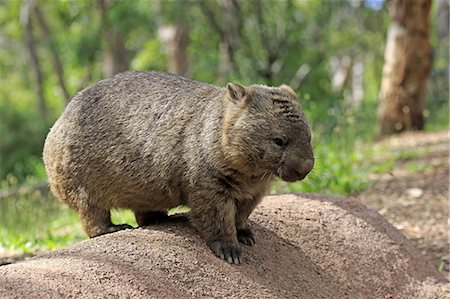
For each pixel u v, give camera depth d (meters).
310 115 12.73
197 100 5.67
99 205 6.08
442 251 7.96
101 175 5.93
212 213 5.43
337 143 12.89
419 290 6.60
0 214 11.45
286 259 5.86
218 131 5.39
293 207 6.67
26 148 31.09
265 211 6.49
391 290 6.36
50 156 6.22
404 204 9.63
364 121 17.23
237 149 5.31
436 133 15.76
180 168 5.55
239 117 5.34
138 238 5.36
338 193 9.85
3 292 4.16
